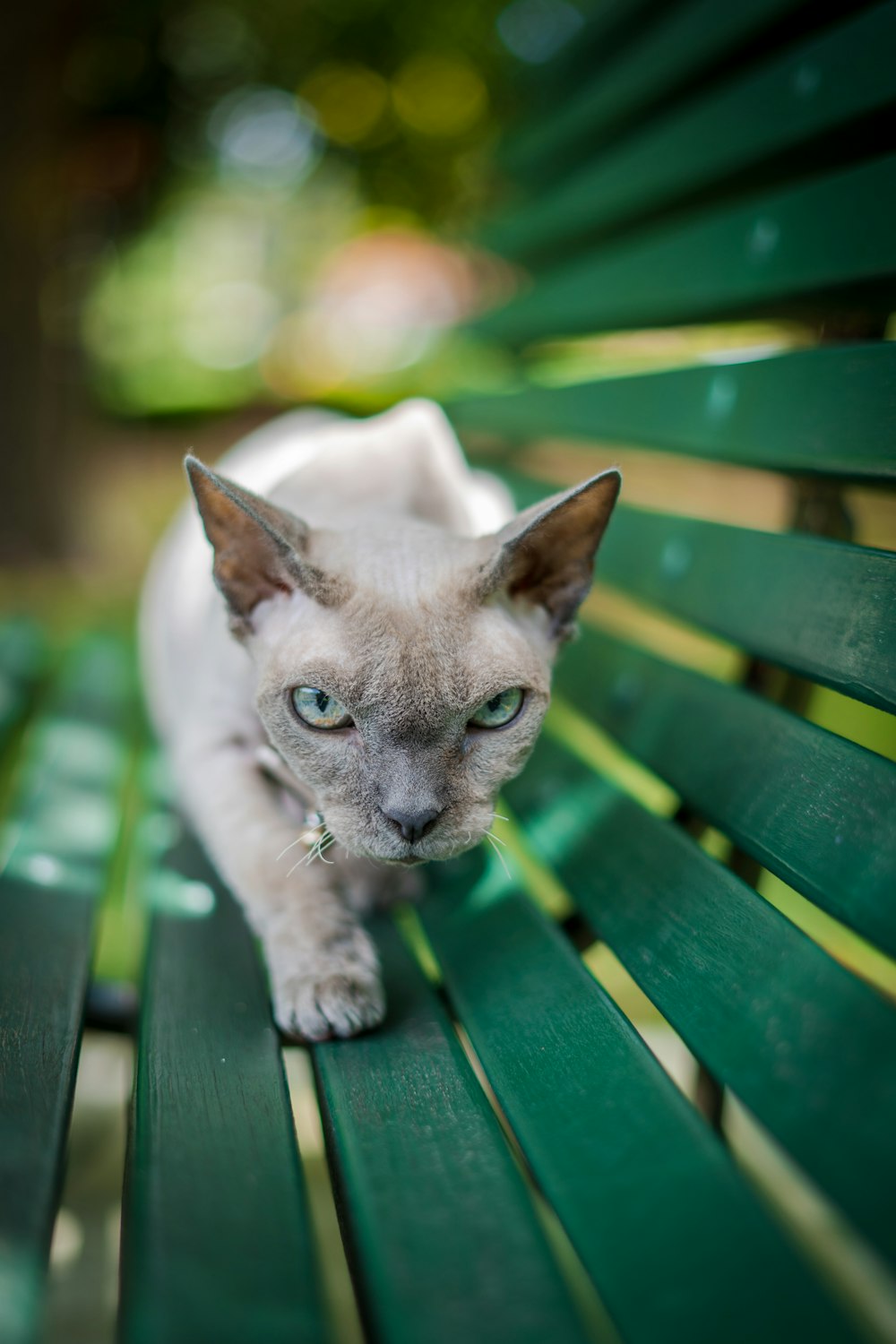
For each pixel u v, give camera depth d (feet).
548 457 3.09
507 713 1.34
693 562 1.58
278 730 1.34
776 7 1.81
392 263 6.60
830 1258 1.43
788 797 1.16
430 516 1.84
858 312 1.62
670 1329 0.80
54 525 5.10
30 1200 0.90
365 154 6.92
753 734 1.29
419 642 1.27
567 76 2.95
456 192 6.57
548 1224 1.43
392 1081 1.10
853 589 1.23
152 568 2.49
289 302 7.04
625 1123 0.96
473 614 1.33
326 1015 1.19
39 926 1.35
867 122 1.55
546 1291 0.85
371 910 1.50
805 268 1.52
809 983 0.96
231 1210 0.92
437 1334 0.82
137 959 1.66
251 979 1.30
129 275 6.70
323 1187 1.54
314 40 6.35
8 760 2.43
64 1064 1.08
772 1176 1.58
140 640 2.65
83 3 4.99
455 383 4.03
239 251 7.51
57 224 5.30
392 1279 0.86
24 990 1.21
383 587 1.33
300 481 1.83
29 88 4.75
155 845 1.70
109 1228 1.43
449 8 6.14
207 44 6.32
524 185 3.17
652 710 1.52
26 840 1.61
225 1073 1.10
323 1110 1.08
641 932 1.19
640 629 3.25
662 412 1.77
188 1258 0.86
